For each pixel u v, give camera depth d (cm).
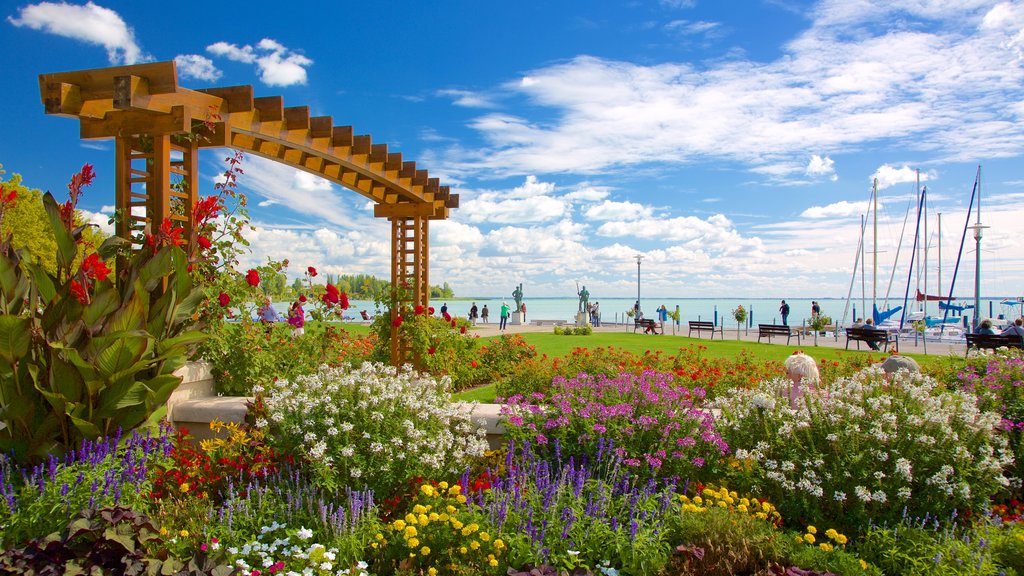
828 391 496
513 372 855
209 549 295
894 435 387
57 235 433
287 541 309
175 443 434
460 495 337
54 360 393
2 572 251
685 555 311
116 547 264
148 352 432
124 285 464
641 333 2384
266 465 386
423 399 432
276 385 443
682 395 484
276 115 589
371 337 1012
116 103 465
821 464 383
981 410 549
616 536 316
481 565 296
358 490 371
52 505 316
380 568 307
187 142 568
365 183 870
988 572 306
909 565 326
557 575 286
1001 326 2544
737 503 385
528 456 424
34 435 400
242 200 608
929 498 371
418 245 902
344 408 398
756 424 440
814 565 313
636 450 428
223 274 594
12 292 410
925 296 3447
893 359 656
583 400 480
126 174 541
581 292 3431
